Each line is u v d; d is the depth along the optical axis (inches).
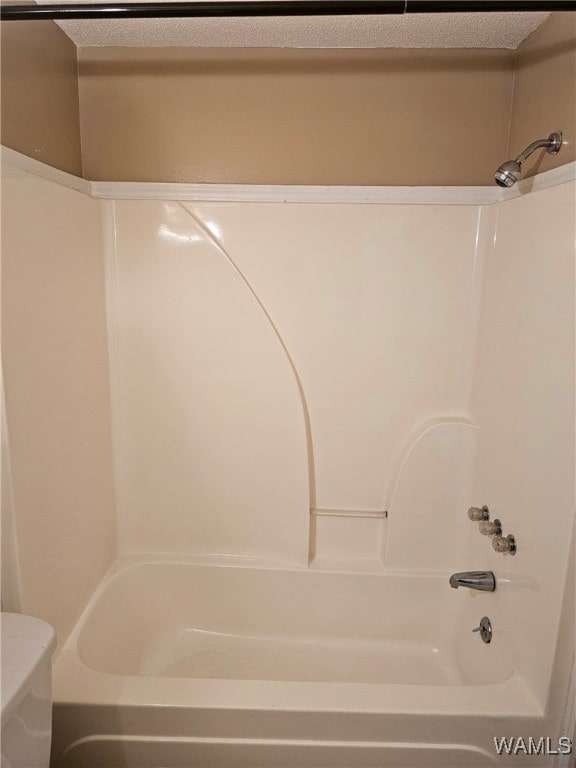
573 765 46.4
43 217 52.7
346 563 75.5
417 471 72.7
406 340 71.1
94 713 48.6
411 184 68.4
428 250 68.9
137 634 70.9
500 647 58.8
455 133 67.3
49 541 54.4
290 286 70.1
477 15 56.4
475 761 48.9
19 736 36.2
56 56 60.4
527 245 56.4
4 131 49.2
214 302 69.9
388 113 67.1
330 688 50.6
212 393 72.2
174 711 48.4
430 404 72.6
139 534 75.5
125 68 66.6
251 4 41.2
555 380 48.9
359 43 64.6
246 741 48.8
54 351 55.3
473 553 70.1
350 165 68.2
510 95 66.4
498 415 62.6
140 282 69.7
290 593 75.0
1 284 45.1
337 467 74.7
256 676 69.0
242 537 75.4
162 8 41.4
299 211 68.5
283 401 72.0
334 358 71.7
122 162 68.3
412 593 74.2
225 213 68.7
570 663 46.5
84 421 63.5
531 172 59.5
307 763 49.1
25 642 39.1
